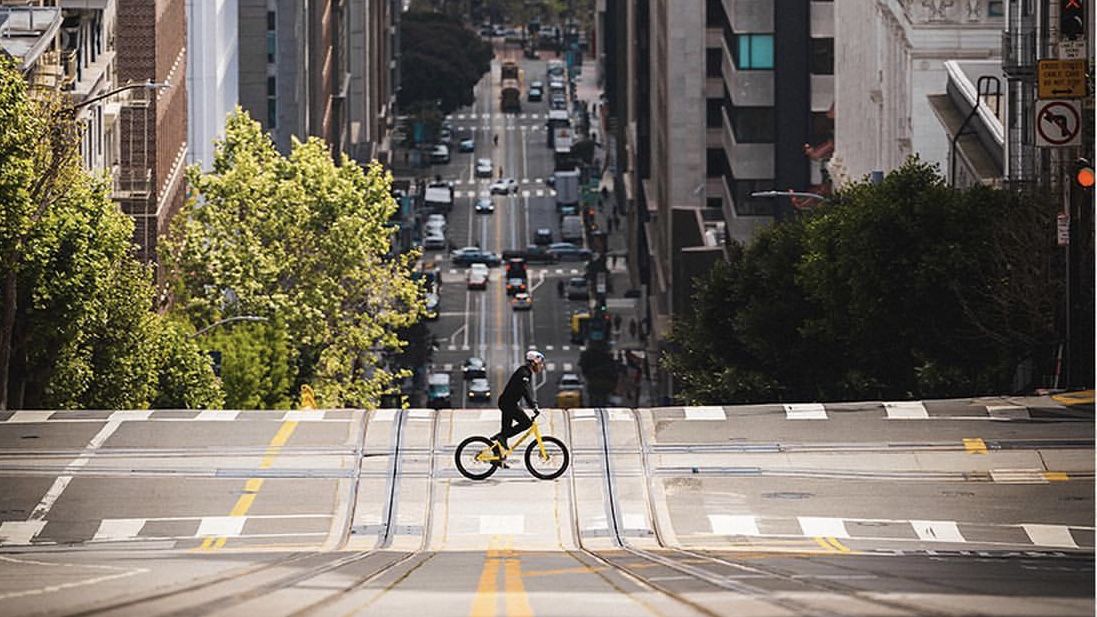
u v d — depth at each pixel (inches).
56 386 3718.0
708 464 2869.1
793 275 4352.9
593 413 3166.8
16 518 2618.1
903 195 3991.1
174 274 5561.0
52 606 1427.2
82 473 2827.3
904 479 2768.2
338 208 5802.2
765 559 2180.1
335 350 5812.0
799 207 6486.2
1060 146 3341.5
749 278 4493.1
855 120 7116.1
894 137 6136.8
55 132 3609.7
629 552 2368.4
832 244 4077.3
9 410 3398.1
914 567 1980.8
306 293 5733.3
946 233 3907.5
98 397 3878.0
